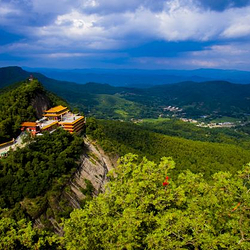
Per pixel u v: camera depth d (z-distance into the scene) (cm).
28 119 8038
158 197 2769
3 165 5438
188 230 2677
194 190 3136
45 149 6519
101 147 9506
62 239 3011
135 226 2559
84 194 6334
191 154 13138
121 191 3206
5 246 2920
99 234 2728
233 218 2738
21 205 4819
